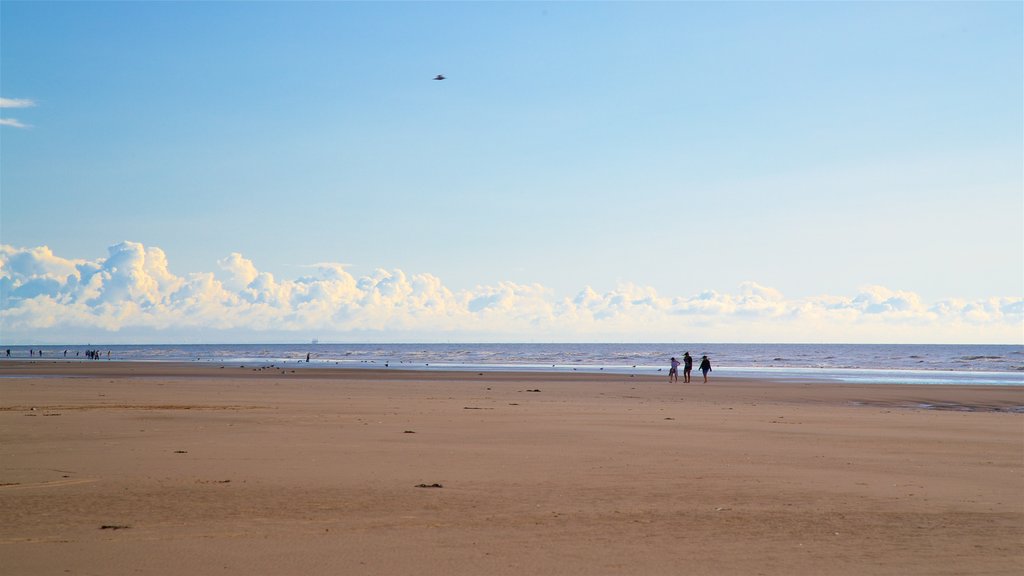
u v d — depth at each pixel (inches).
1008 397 1593.3
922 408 1341.0
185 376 2423.7
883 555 355.3
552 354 7253.9
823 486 530.0
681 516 434.6
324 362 4586.6
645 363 4739.2
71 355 6796.3
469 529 401.4
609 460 640.4
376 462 619.8
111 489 502.9
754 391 1750.7
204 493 491.5
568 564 338.3
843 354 7460.6
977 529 406.6
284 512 438.6
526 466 606.5
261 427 860.6
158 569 327.6
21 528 398.9
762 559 347.9
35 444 710.5
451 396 1473.9
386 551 357.7
